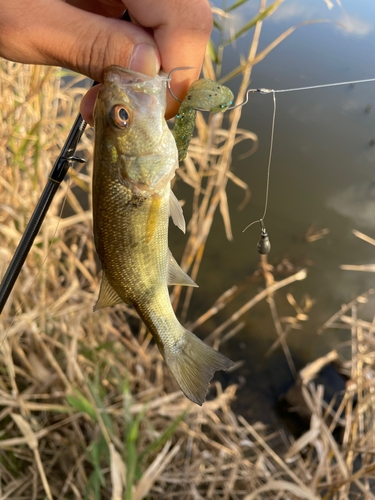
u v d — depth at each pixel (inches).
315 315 21.4
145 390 17.3
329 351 20.5
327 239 23.5
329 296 21.8
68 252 18.1
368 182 25.4
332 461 16.8
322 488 14.0
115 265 7.9
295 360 20.3
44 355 15.6
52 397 15.1
